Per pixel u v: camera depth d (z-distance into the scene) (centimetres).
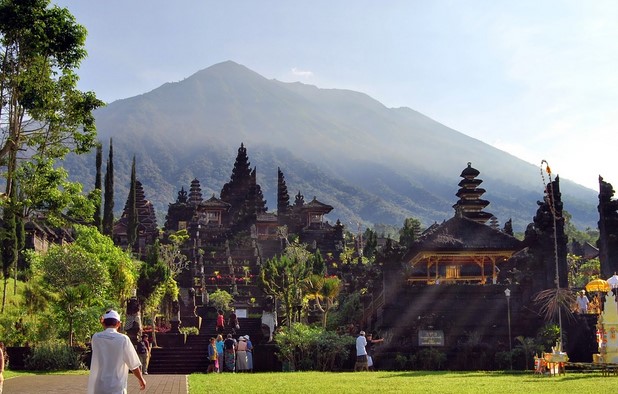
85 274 4609
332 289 5591
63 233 7962
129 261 5419
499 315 4581
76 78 3466
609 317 3431
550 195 4881
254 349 4331
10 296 5100
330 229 12212
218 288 8781
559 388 2466
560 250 4803
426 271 5906
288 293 5494
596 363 3412
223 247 11119
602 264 5000
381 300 4897
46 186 3538
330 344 4303
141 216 12475
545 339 4334
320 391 2406
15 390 2611
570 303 4525
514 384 2658
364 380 2950
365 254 10600
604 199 5062
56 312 4419
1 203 3475
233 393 2377
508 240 5334
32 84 3325
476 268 5922
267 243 11444
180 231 11769
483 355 4341
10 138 3344
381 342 4469
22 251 6081
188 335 5125
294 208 13950
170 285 6350
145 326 5372
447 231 5419
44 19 3312
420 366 4328
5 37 3316
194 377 3297
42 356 3884
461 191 7212
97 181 7994
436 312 4569
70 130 3506
